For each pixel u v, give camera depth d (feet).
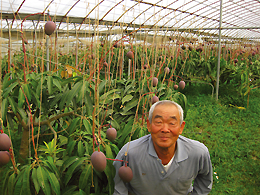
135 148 4.11
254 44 28.30
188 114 13.65
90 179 4.98
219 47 16.40
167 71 8.38
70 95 5.83
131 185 4.36
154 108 3.75
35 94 5.70
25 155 6.32
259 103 15.89
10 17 14.56
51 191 4.84
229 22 33.68
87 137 5.60
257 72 19.88
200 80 19.67
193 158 4.04
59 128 7.78
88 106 6.06
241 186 7.33
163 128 3.61
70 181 5.26
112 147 6.22
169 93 8.54
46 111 6.36
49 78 5.93
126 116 8.02
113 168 4.61
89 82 6.04
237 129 11.78
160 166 3.97
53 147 5.34
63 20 17.99
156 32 7.82
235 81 17.83
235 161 8.62
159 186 4.16
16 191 4.37
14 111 5.42
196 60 18.17
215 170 8.15
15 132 8.95
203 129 11.75
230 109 15.10
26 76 6.14
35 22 18.13
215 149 9.42
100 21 19.40
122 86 9.02
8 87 5.49
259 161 8.69
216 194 6.99
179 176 4.07
